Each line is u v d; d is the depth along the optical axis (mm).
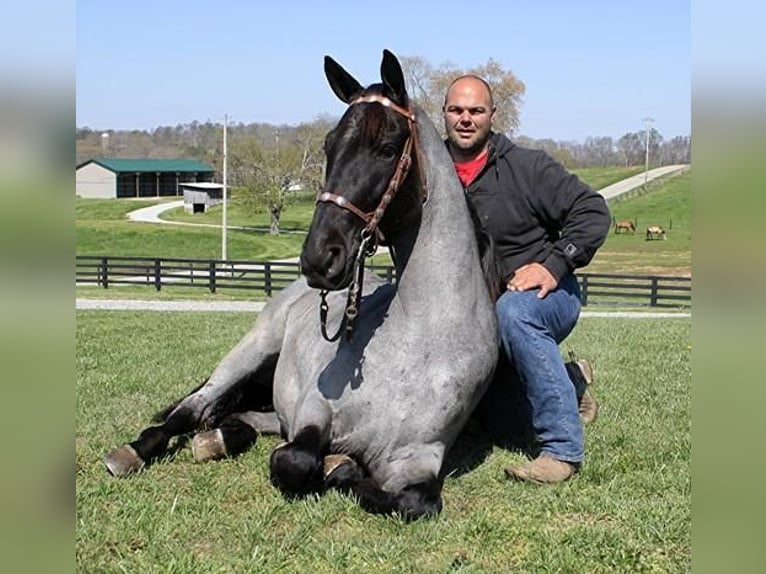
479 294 3875
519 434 4836
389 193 3428
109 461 4109
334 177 3357
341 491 3717
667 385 6828
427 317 3721
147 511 3549
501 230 4473
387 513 3506
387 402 3701
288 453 3646
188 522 3477
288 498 3740
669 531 3391
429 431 3695
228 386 4793
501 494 3924
